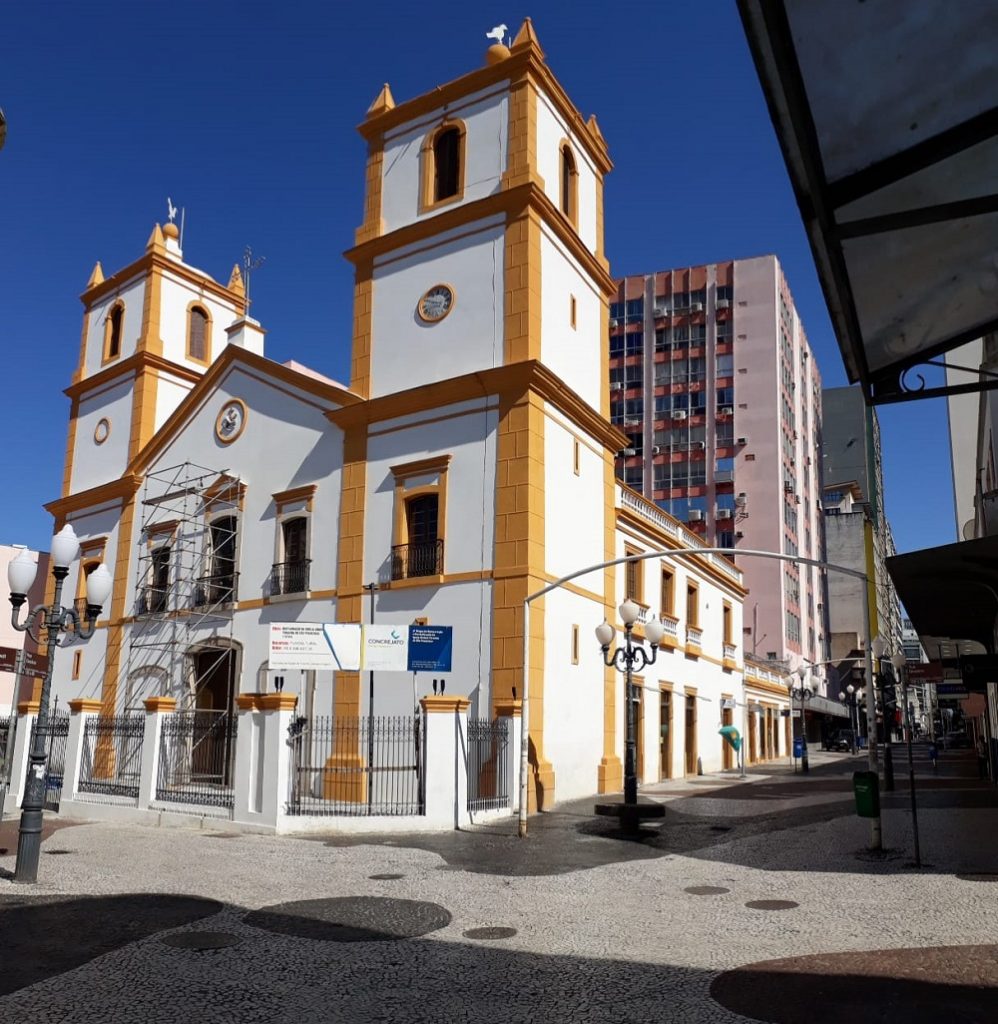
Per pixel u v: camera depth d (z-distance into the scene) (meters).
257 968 7.93
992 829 15.86
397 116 25.28
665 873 12.55
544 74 23.50
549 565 21.67
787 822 17.94
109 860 13.66
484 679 20.53
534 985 7.38
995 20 3.49
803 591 63.44
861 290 5.05
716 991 7.08
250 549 25.98
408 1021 6.59
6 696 34.88
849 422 87.50
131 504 30.28
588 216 26.08
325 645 18.39
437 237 23.75
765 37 3.42
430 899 10.84
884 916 9.48
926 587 15.91
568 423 23.36
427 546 22.08
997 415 18.17
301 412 25.56
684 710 33.00
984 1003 6.55
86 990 7.28
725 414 60.94
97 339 34.12
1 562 36.50
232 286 35.12
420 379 23.20
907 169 4.22
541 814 19.52
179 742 19.69
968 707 35.75
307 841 15.84
